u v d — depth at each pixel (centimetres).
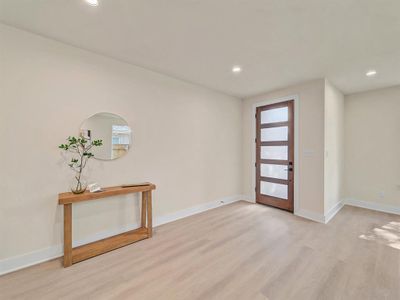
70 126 224
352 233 271
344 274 182
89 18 177
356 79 322
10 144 190
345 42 212
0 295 157
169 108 314
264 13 168
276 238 257
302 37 204
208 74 305
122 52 240
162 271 188
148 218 260
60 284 170
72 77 225
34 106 202
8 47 188
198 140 358
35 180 203
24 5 160
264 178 409
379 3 154
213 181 387
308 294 158
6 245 188
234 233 273
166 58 254
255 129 424
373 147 378
